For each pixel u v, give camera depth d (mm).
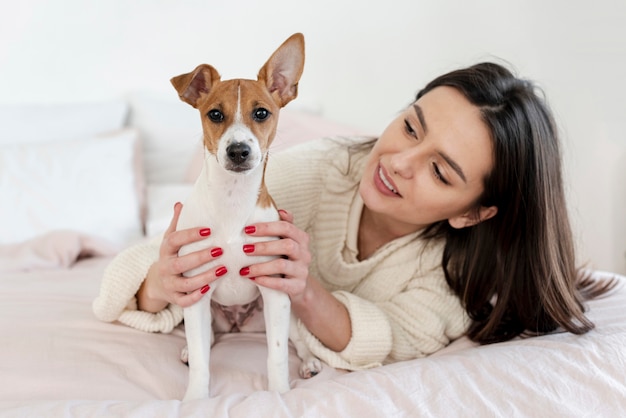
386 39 2695
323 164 1479
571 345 1121
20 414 874
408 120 1323
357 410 926
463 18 2602
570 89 2486
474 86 1297
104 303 1261
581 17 2424
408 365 1072
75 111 2598
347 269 1428
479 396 970
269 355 1125
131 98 2723
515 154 1288
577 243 2355
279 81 1218
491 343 1360
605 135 2438
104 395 1074
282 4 2717
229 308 1344
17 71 2676
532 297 1357
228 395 994
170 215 2246
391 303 1397
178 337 1320
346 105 2785
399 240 1430
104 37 2717
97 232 2221
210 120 1099
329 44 2740
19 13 2631
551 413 948
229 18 2742
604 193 2453
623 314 1341
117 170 2357
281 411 915
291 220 1204
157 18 2729
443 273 1434
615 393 999
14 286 1578
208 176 1082
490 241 1397
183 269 1070
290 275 1107
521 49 2545
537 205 1331
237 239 1091
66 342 1209
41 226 2154
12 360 1141
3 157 2246
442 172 1268
